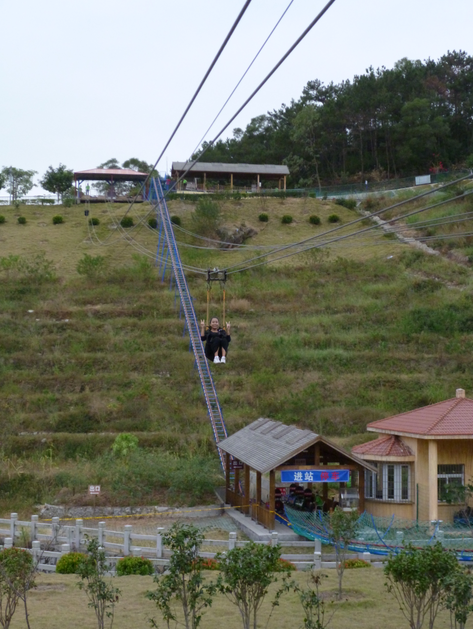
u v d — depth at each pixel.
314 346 58.03
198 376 53.03
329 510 27.78
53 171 128.25
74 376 52.22
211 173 108.69
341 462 29.98
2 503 35.28
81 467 39.44
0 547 25.59
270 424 35.09
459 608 13.55
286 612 17.80
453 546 23.67
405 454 29.84
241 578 13.80
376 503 30.23
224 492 37.72
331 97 142.25
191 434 44.69
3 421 45.84
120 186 123.25
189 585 14.34
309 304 66.88
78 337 58.78
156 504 35.66
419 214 87.12
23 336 58.84
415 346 57.84
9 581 15.77
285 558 23.91
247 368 54.47
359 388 51.25
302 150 131.00
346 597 19.19
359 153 128.12
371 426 32.88
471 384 51.91
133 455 39.59
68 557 22.92
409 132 118.25
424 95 126.06
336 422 46.78
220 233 86.56
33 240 87.31
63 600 19.09
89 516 34.06
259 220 93.44
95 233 90.12
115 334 59.88
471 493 28.17
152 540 26.19
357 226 91.12
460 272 72.00
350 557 23.78
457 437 28.38
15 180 126.38
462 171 102.50
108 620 17.14
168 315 64.00
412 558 13.85
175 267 67.44
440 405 31.59
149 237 87.44
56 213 100.12
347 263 75.94
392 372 54.03
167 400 49.38
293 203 99.81
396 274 73.19
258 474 30.92
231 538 24.05
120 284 71.19
